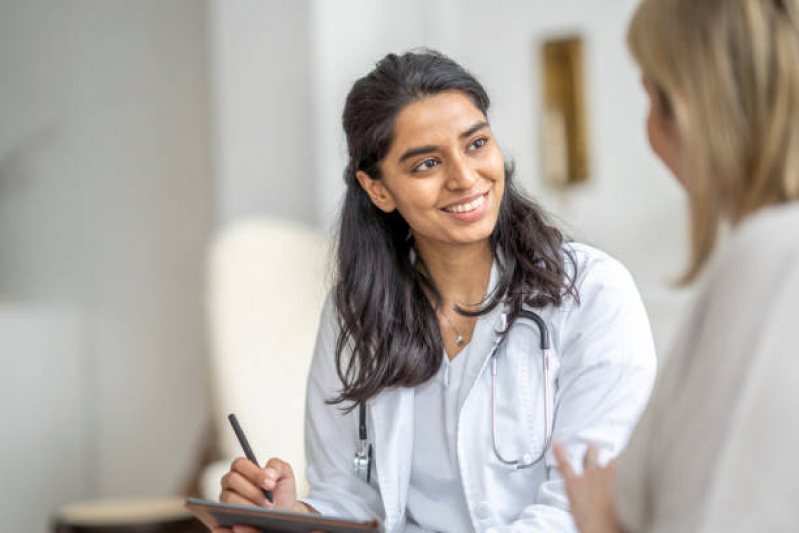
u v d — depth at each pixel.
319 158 3.35
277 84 3.43
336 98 3.39
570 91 3.30
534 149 3.36
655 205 3.16
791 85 0.84
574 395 1.53
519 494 1.56
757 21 0.86
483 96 1.56
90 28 4.07
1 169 4.18
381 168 1.57
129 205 3.97
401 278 1.65
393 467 1.60
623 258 3.21
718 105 0.87
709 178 0.88
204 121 3.75
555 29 3.32
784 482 0.77
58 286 4.12
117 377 3.97
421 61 1.56
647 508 0.91
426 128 1.51
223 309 2.97
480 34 3.46
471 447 1.56
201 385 3.77
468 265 1.62
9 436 3.61
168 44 3.86
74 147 4.11
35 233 4.17
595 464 1.05
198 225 3.78
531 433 1.54
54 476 3.79
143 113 3.94
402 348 1.60
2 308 3.69
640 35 0.94
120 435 3.95
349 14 3.44
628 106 3.20
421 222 1.55
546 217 1.64
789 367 0.78
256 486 1.58
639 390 1.52
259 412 2.93
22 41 4.19
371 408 1.63
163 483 3.86
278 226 3.10
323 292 3.04
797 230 0.81
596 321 1.55
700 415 0.82
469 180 1.50
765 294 0.81
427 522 1.60
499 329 1.57
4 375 3.60
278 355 2.98
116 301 3.99
